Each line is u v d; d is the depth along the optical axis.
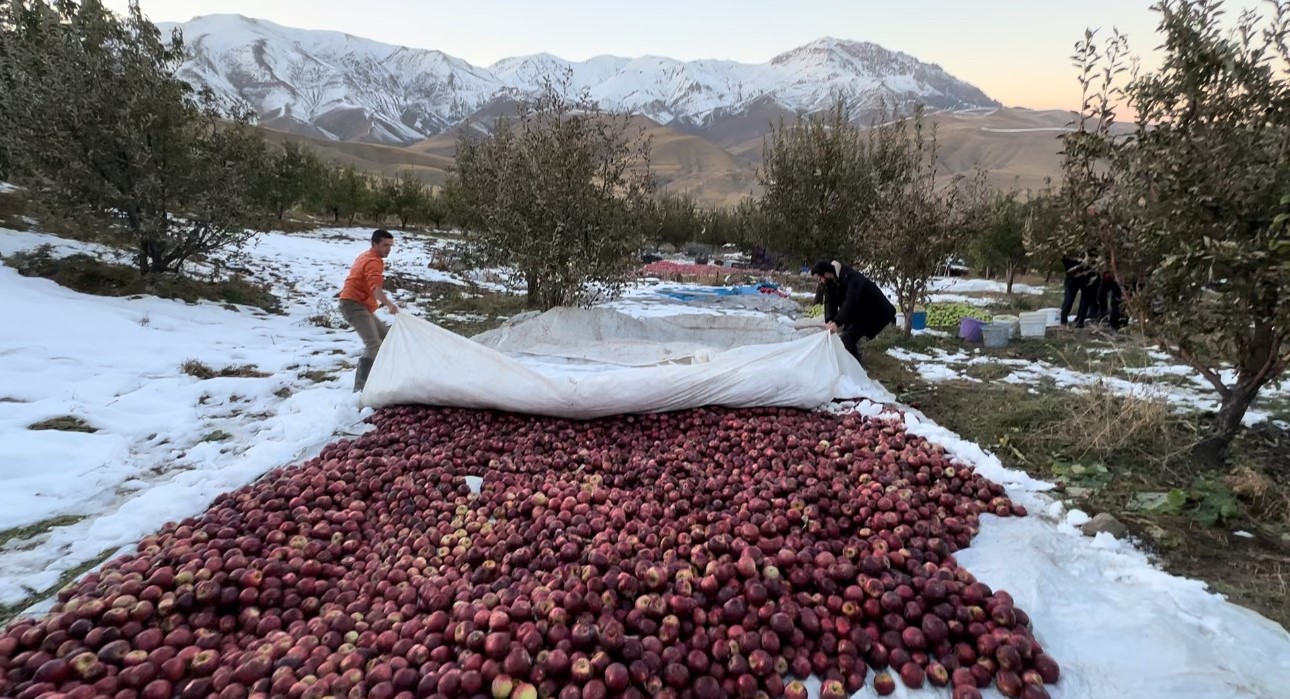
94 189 11.74
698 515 4.12
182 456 5.67
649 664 2.83
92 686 2.66
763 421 6.11
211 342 9.80
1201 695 2.67
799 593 3.34
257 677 2.76
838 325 8.44
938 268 11.34
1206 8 4.75
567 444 5.69
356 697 2.62
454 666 2.78
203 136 13.60
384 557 3.91
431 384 6.39
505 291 18.00
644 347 9.07
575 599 3.10
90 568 3.79
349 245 26.31
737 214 40.22
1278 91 4.53
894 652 3.01
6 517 4.37
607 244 11.83
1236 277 4.68
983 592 3.24
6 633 2.93
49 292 10.54
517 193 11.99
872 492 4.48
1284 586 3.62
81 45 11.90
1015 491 4.84
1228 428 5.27
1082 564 3.76
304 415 6.36
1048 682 2.85
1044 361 9.80
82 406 6.42
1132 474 5.23
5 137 11.61
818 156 18.00
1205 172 4.67
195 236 13.29
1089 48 5.28
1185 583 3.48
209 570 3.42
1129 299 5.46
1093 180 5.43
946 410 7.18
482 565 3.66
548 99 11.68
